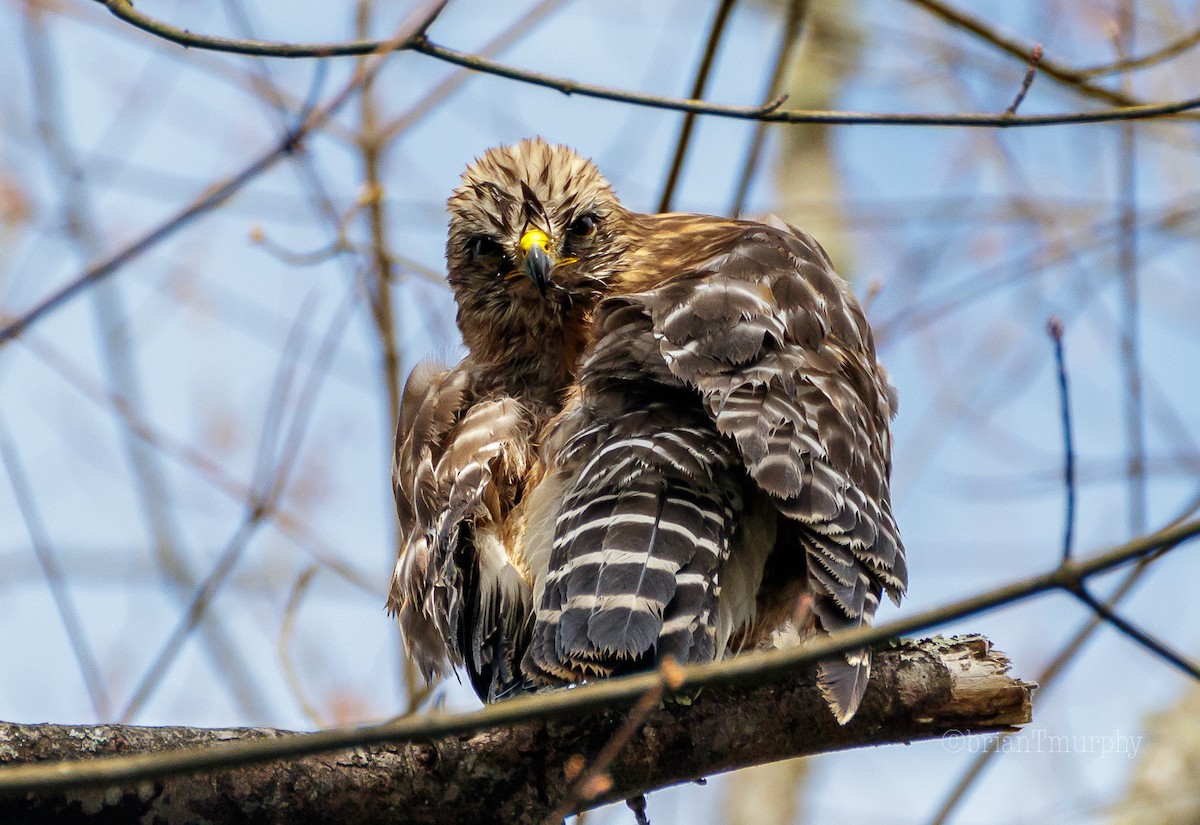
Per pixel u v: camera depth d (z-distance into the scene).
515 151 11.03
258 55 8.25
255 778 7.28
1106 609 6.11
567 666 7.35
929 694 7.82
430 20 8.41
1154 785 13.01
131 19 8.17
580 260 10.52
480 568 8.76
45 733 7.17
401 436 10.26
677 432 8.12
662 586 7.52
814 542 7.77
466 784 7.50
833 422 8.18
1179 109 8.87
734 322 8.34
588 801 7.32
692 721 7.69
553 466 8.72
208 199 8.23
